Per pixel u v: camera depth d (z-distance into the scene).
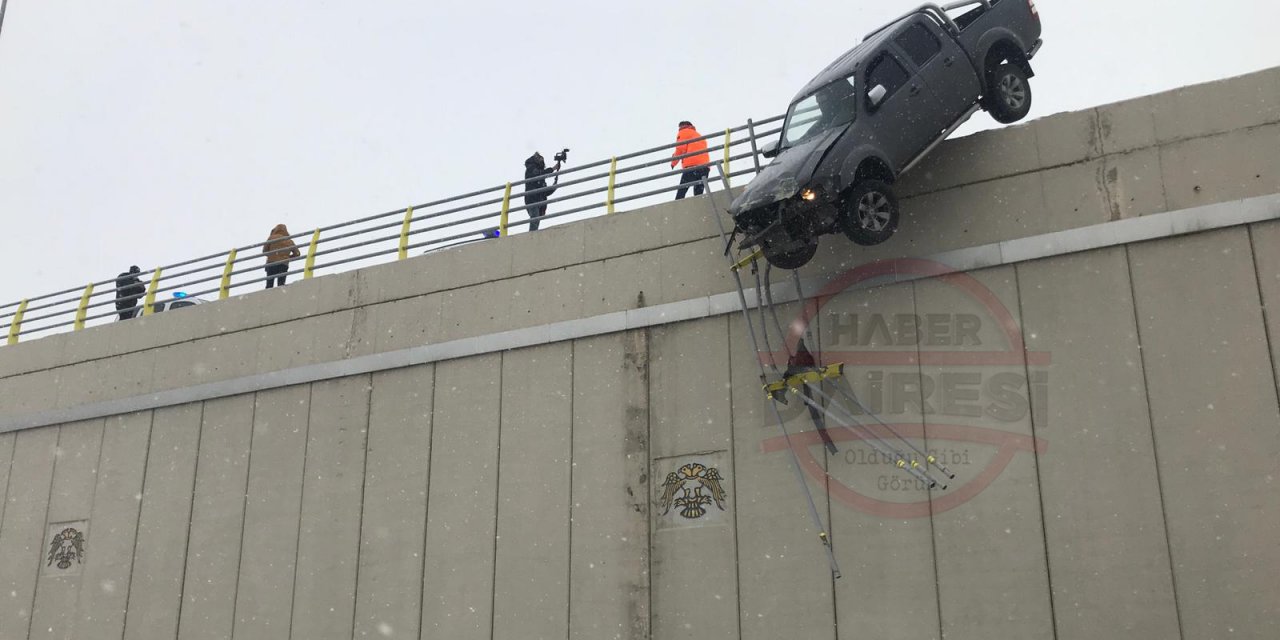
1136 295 12.38
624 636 14.23
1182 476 11.64
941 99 13.46
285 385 18.17
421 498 16.30
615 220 16.11
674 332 15.13
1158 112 12.84
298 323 18.45
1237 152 12.30
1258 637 10.94
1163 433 11.84
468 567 15.59
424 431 16.62
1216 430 11.62
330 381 17.78
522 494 15.53
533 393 15.92
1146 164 12.74
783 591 13.39
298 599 16.81
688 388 14.79
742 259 14.48
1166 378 11.99
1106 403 12.19
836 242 14.30
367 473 16.89
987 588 12.26
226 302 19.41
